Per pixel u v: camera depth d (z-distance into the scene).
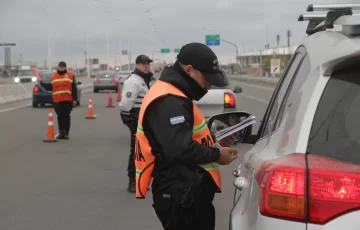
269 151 2.99
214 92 14.45
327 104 2.64
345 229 2.37
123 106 8.76
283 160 2.59
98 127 19.44
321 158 2.53
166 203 3.70
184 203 3.63
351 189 2.39
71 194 8.86
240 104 30.41
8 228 6.93
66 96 15.79
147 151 3.69
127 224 7.16
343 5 3.07
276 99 4.18
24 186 9.45
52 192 8.99
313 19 4.13
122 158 12.52
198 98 3.77
